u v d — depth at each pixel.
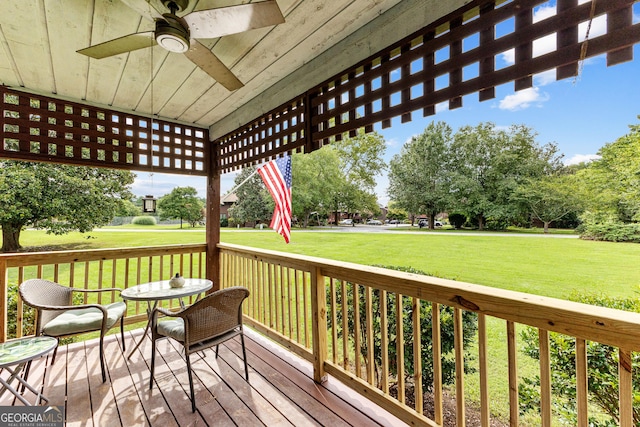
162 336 2.21
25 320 3.34
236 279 3.75
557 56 1.22
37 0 1.67
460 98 1.56
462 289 1.41
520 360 2.85
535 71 1.28
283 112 2.87
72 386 2.22
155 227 16.81
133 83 2.78
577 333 1.05
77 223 8.77
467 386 2.84
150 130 3.59
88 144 3.18
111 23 1.88
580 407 1.06
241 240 10.02
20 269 2.84
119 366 2.53
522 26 1.32
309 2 1.74
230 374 2.39
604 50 1.10
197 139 4.00
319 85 2.35
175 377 2.35
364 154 13.14
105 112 3.29
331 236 9.43
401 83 1.81
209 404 2.00
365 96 2.04
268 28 1.99
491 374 2.87
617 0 1.08
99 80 2.71
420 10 1.68
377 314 3.05
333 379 2.31
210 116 3.69
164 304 4.48
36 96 2.90
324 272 2.28
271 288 3.06
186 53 1.77
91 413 1.91
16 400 2.04
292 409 1.94
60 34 2.01
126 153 3.41
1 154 2.71
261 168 4.38
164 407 1.97
